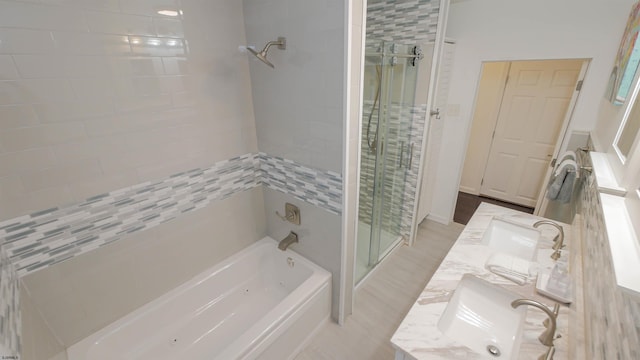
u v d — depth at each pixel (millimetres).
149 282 1726
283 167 1965
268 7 1601
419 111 2541
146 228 1633
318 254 2006
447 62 2701
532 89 3453
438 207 3400
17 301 1107
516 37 2434
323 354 1833
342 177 1623
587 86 2250
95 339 1515
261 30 1696
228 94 1821
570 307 1150
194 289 1912
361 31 1385
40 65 1137
